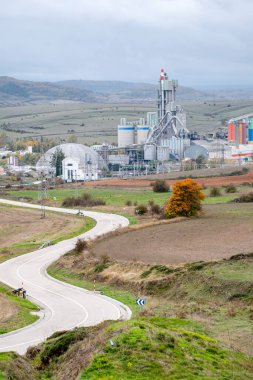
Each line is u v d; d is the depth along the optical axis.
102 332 51.44
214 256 96.00
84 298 85.38
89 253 110.44
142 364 42.56
